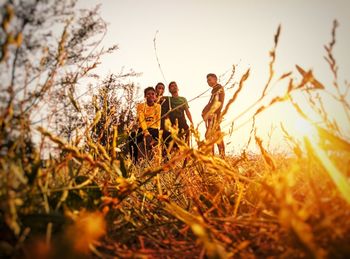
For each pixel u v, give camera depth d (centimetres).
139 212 149
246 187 148
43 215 97
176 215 117
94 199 129
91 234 84
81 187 125
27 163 110
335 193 93
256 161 178
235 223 108
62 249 71
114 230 118
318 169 108
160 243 112
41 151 117
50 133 109
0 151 102
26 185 100
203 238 74
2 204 91
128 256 96
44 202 110
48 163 118
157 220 144
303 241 70
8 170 98
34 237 97
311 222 85
